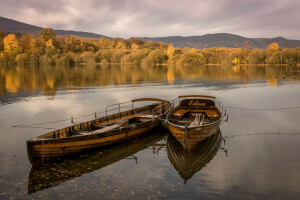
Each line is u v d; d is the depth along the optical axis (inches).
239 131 697.6
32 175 448.8
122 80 2166.6
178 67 4616.1
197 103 770.8
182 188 399.9
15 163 500.7
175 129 552.1
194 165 486.6
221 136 655.8
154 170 468.4
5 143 616.7
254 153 540.1
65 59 5255.9
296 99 1199.6
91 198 372.8
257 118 839.7
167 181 423.8
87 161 511.8
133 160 518.0
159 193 384.8
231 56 5344.5
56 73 2918.3
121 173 456.8
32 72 3031.5
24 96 1307.8
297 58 4901.6
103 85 1798.7
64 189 399.9
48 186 409.4
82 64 5718.5
